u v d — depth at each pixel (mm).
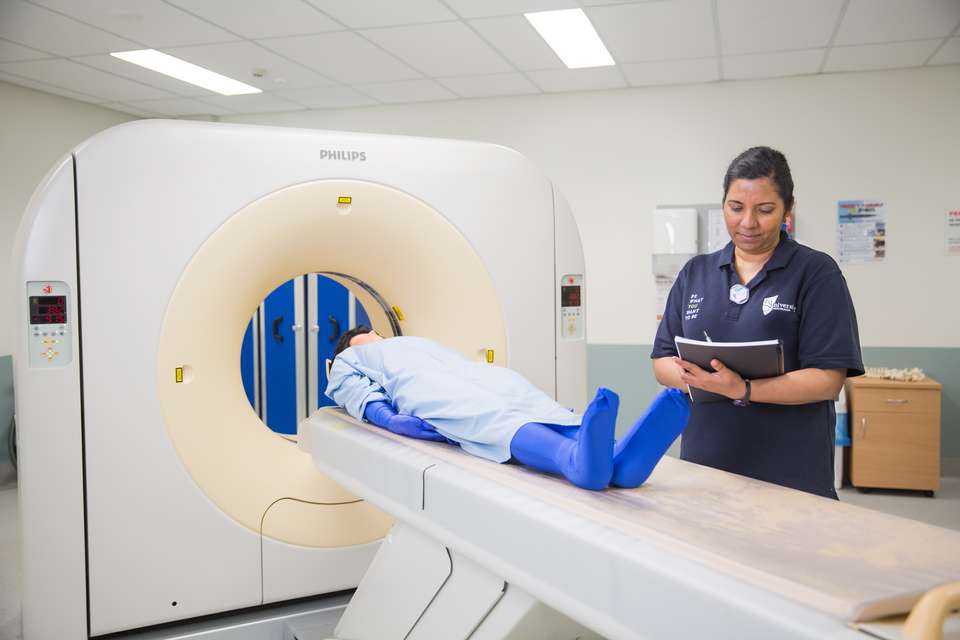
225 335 2158
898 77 4480
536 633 1466
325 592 2271
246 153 2143
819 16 3559
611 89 4980
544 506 1229
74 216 1951
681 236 4785
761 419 1728
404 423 1743
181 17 3537
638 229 4996
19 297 1908
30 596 1958
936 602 768
